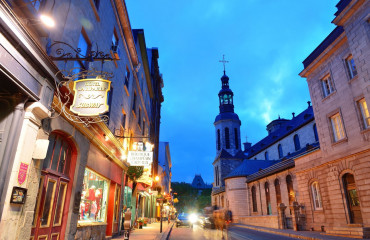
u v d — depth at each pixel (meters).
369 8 14.86
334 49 18.27
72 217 8.01
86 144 9.16
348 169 16.23
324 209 18.33
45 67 5.82
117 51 12.23
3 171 4.86
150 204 31.09
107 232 12.41
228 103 81.00
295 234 16.45
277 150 47.50
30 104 5.55
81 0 8.73
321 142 19.20
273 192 30.77
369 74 14.64
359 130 15.54
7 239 4.88
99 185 11.34
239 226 29.62
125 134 15.44
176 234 17.34
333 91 18.28
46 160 6.92
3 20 4.31
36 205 6.41
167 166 60.28
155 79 35.00
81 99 6.25
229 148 73.38
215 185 69.81
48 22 5.26
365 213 14.52
